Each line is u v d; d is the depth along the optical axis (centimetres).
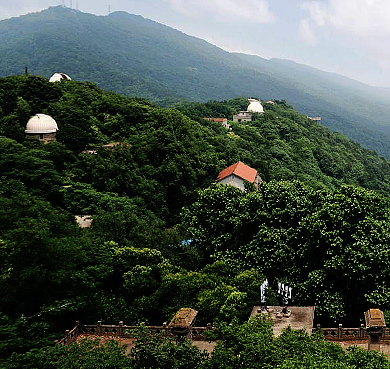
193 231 3994
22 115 7856
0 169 5475
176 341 1873
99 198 5834
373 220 2981
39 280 2500
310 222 3117
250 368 1564
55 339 2352
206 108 17750
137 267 3184
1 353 1928
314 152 14512
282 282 3138
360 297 2898
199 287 2975
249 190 7175
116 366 1711
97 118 9350
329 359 1517
